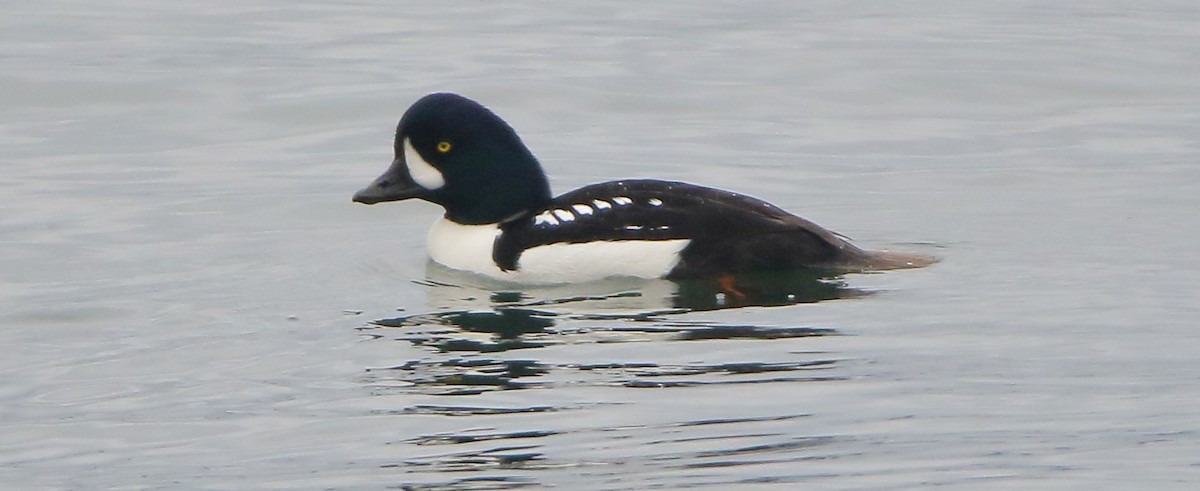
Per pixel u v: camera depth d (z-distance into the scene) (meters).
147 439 10.41
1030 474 9.20
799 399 10.61
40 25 25.89
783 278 13.34
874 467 9.38
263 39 25.55
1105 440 9.71
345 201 17.31
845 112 21.61
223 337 12.45
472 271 13.98
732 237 13.40
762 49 24.86
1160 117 21.03
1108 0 28.75
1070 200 16.80
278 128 20.77
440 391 10.99
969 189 17.58
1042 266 13.88
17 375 11.71
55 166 18.86
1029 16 27.42
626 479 9.30
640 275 13.41
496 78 22.92
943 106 21.89
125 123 20.89
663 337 11.98
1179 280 13.34
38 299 13.64
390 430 10.30
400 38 25.83
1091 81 22.89
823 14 27.70
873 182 18.11
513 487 9.25
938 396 10.61
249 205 17.12
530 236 13.77
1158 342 11.66
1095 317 12.30
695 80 23.03
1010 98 22.23
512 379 11.16
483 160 14.14
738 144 20.05
